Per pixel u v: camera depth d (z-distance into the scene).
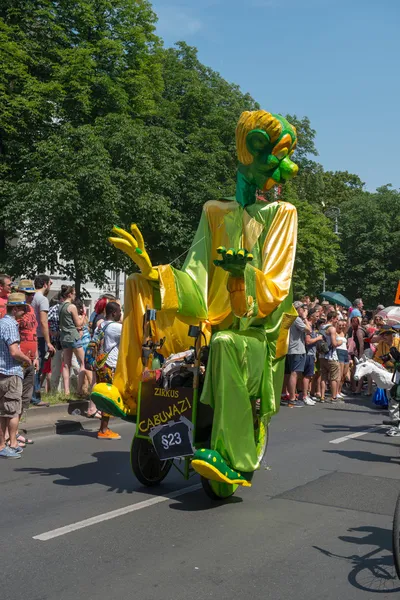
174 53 32.78
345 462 8.38
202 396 5.94
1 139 22.23
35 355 9.16
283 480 7.32
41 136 21.98
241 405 6.00
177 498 6.46
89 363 9.97
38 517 5.76
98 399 6.58
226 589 4.29
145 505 6.18
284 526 5.65
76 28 23.89
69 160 19.83
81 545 5.07
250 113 6.54
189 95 28.58
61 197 18.88
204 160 25.77
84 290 23.75
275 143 6.55
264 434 7.11
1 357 7.98
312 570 4.66
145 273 6.23
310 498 6.60
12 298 7.91
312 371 14.08
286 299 6.70
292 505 6.32
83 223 19.67
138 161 21.16
